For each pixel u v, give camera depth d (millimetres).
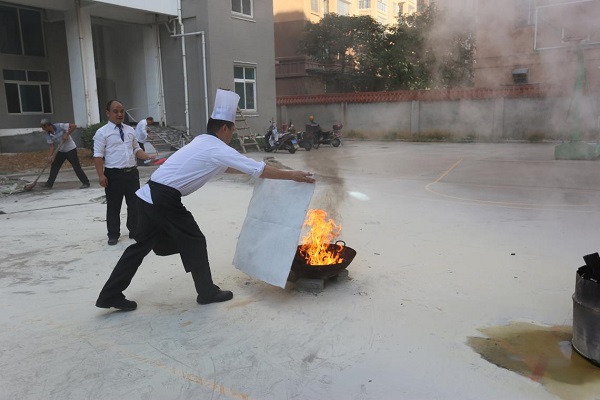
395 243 4617
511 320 2941
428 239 4746
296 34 14523
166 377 2389
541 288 3424
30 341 2766
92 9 13609
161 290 3521
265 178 3221
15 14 14680
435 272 3787
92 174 10492
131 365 2500
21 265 4133
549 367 2424
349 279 3658
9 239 4969
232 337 2785
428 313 3053
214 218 5785
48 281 3746
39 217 6066
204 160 2984
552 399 2164
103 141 4508
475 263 3984
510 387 2258
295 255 3445
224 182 8852
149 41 15125
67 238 4988
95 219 5898
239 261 3510
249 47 15508
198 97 14797
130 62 15992
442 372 2389
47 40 15523
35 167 11070
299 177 3123
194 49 14594
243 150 14805
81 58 13180
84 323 2996
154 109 15570
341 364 2480
